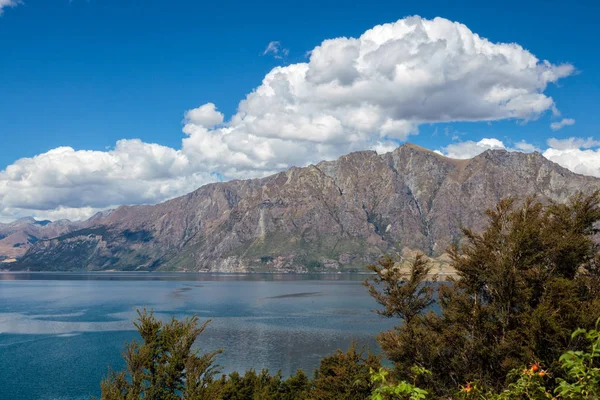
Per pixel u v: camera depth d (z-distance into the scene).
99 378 81.75
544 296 26.91
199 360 29.88
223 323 148.75
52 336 122.81
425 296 36.25
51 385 77.69
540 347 24.03
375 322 150.25
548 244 28.97
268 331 131.75
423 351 29.05
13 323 147.62
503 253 28.72
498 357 26.62
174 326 31.22
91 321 152.12
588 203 32.25
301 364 91.56
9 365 90.88
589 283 29.55
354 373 34.28
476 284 31.19
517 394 11.70
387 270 37.44
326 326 141.38
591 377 8.36
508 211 32.00
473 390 13.13
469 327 28.94
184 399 28.48
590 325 23.56
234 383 46.81
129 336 122.12
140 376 29.14
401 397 10.80
